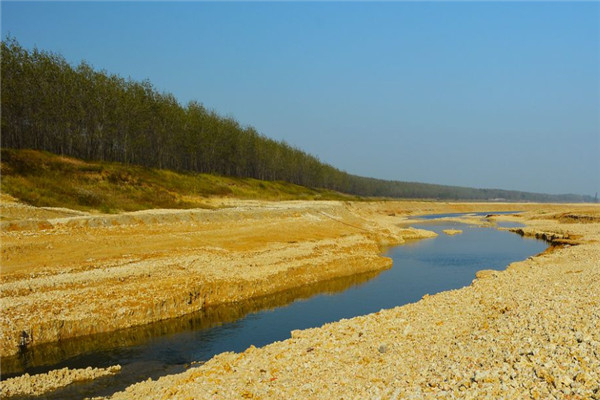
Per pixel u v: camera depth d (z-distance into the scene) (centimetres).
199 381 1616
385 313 2325
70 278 2820
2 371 1970
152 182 6825
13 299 2462
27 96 6125
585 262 3488
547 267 3475
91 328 2423
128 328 2542
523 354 1328
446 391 1165
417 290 3534
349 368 1588
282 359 1764
